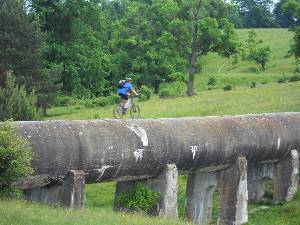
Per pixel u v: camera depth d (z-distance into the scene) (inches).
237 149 1274.6
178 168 1189.7
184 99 2711.6
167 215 1135.0
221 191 1307.8
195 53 3063.5
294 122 1457.9
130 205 1140.5
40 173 938.1
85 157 991.0
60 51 2979.8
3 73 2180.1
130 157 1059.3
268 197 1524.4
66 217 798.5
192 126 1202.6
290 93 2509.8
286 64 4429.1
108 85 3619.6
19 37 2266.2
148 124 1128.2
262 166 1502.2
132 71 3560.5
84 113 2534.5
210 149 1208.2
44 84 2283.5
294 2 2561.5
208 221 1331.2
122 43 3538.4
